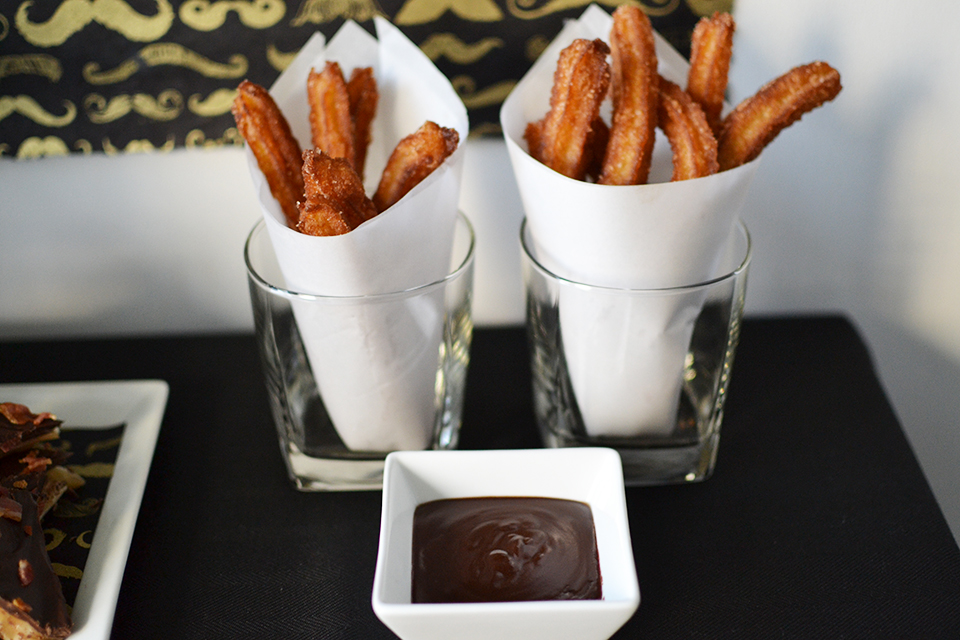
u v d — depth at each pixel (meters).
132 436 0.51
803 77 0.43
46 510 0.46
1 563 0.40
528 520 0.44
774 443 0.52
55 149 0.52
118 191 0.55
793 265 0.59
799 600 0.44
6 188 0.54
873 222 0.57
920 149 0.55
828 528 0.47
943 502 0.66
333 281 0.43
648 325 0.45
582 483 0.45
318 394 0.47
